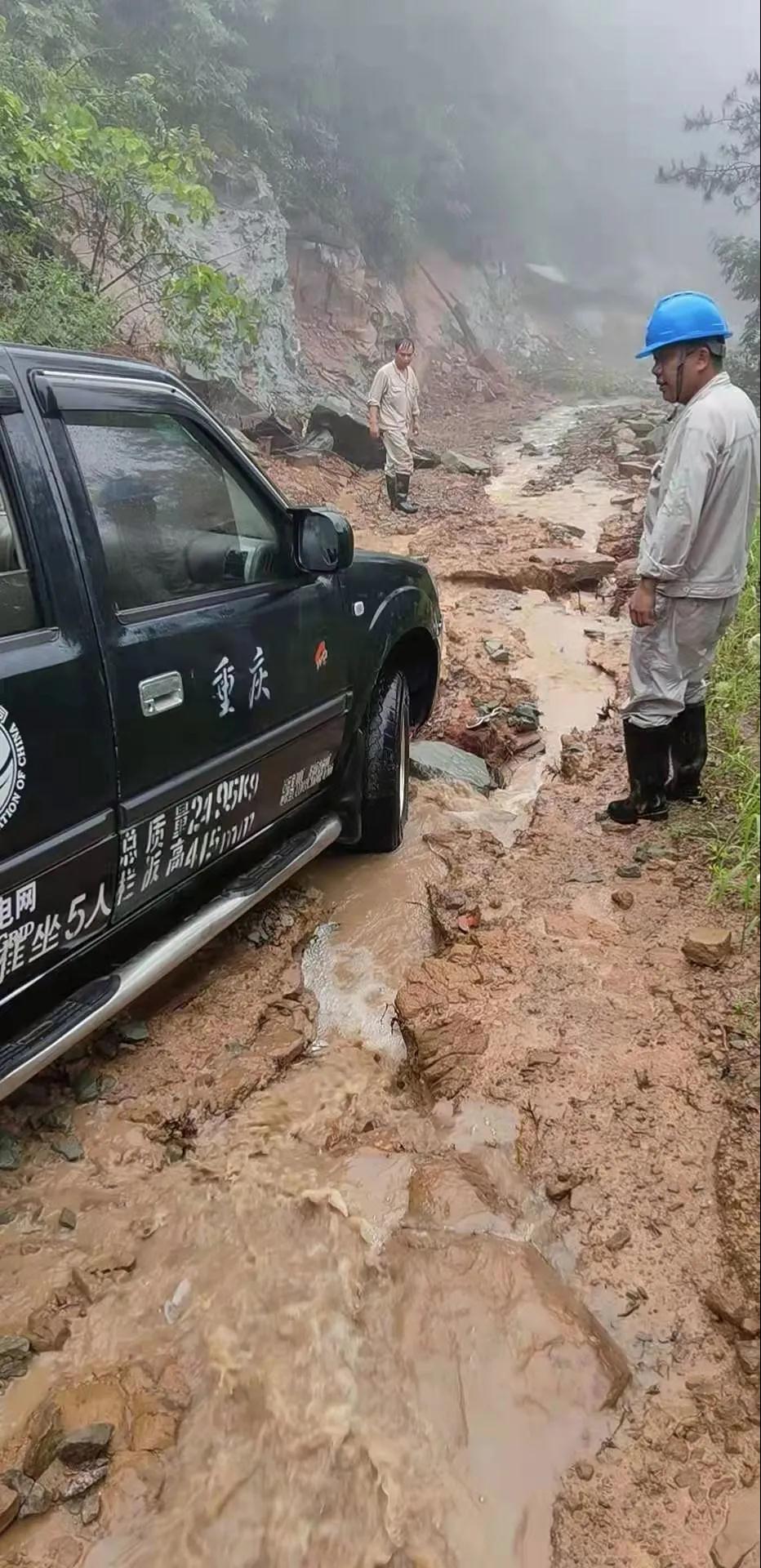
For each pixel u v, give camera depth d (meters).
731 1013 3.15
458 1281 2.33
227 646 3.00
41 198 7.79
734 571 3.91
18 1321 2.27
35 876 2.41
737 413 3.70
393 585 4.12
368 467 13.09
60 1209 2.57
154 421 2.90
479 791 4.86
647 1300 2.33
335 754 3.74
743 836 3.97
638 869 3.97
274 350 15.05
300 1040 3.17
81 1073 3.00
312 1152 2.76
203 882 3.20
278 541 3.38
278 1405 2.10
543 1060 2.97
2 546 2.38
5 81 7.49
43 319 7.22
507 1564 1.87
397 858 4.16
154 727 2.73
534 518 10.52
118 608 2.68
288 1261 2.42
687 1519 1.93
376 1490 1.96
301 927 3.71
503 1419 2.09
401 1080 3.07
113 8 10.84
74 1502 1.95
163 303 9.98
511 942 3.51
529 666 6.46
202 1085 2.98
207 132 14.66
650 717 4.12
